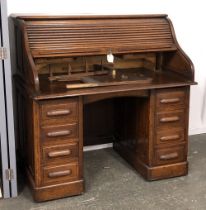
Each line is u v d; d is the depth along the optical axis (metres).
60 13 3.13
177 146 2.98
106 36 2.88
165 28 3.09
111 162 3.31
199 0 3.58
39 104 2.50
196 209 2.60
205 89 3.88
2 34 2.43
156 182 2.96
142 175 3.04
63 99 2.55
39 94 2.45
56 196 2.70
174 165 3.00
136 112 3.05
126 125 3.27
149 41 3.00
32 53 2.63
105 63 3.23
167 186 2.91
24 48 2.61
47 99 2.51
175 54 3.06
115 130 3.52
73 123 2.62
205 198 2.75
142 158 3.04
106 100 3.45
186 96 2.91
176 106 2.89
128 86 2.69
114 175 3.08
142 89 2.69
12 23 2.96
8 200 2.69
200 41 3.70
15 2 2.99
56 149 2.62
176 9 3.52
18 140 3.15
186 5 3.55
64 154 2.64
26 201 2.68
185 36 3.63
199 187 2.90
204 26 3.67
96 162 3.31
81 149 2.69
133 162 3.19
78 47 2.77
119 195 2.78
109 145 3.61
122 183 2.95
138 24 3.01
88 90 2.58
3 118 2.57
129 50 2.91
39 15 2.96
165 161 2.97
